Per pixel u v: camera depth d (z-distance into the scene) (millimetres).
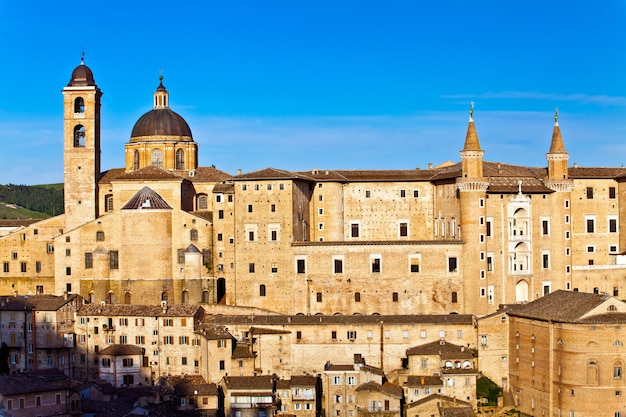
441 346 178000
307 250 197000
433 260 194500
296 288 197000
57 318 187125
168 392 168500
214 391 168250
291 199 198125
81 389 172875
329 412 174625
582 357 159375
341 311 195750
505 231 198125
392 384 176000
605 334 159125
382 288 195000
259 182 199375
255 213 199375
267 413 167250
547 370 165000
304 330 181250
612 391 159125
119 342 187000
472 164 195500
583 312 161500
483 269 195500
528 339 171000
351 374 174875
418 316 184250
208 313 193750
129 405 165500
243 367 177250
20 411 156000
